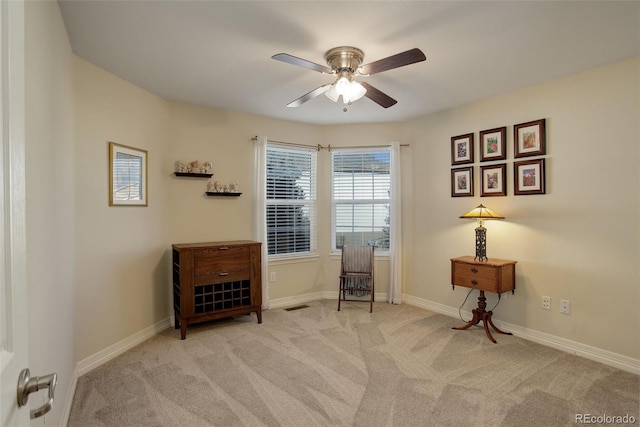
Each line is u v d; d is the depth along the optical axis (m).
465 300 3.63
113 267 2.74
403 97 3.37
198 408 2.03
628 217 2.52
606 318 2.62
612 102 2.58
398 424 1.88
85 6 1.84
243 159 3.94
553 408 2.03
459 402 2.09
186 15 1.94
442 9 1.88
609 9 1.87
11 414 0.63
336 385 2.29
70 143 2.21
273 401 2.10
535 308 3.05
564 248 2.86
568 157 2.83
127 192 2.91
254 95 3.31
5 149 0.63
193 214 3.60
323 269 4.52
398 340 3.06
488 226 3.40
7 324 0.63
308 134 4.41
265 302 3.98
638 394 2.18
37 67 1.41
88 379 2.36
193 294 3.16
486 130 3.40
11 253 0.65
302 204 4.44
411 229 4.21
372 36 2.17
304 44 2.28
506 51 2.38
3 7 0.63
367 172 4.48
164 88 3.10
